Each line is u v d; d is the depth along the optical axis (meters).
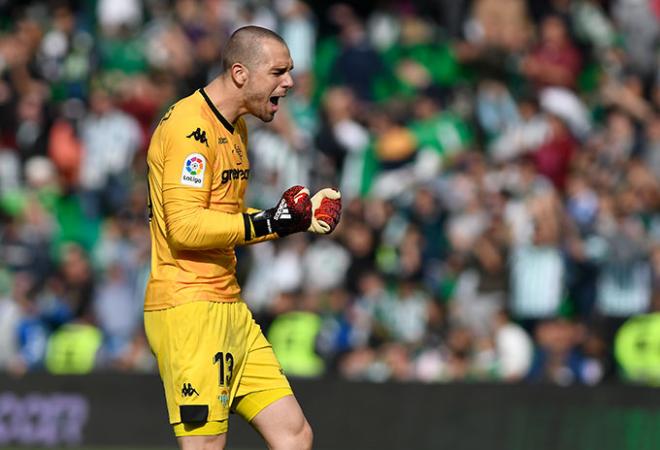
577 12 60.59
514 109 57.66
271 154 55.44
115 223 55.12
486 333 46.31
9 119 61.16
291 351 47.28
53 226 57.06
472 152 55.06
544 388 41.44
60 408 44.69
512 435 41.59
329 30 64.75
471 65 59.44
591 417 40.88
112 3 64.50
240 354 23.12
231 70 22.66
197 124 22.39
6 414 44.91
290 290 49.44
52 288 52.22
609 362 43.66
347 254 50.81
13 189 59.62
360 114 57.50
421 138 55.72
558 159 54.19
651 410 40.22
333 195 23.30
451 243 50.66
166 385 22.91
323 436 43.12
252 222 22.47
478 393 42.06
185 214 22.08
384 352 46.81
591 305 47.38
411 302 48.47
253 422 23.38
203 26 62.56
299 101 58.47
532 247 47.78
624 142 53.56
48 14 66.62
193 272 22.69
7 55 63.59
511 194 51.09
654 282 47.06
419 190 52.41
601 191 51.06
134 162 59.53
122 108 60.22
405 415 42.62
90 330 50.47
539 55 58.50
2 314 51.09
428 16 62.72
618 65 59.28
